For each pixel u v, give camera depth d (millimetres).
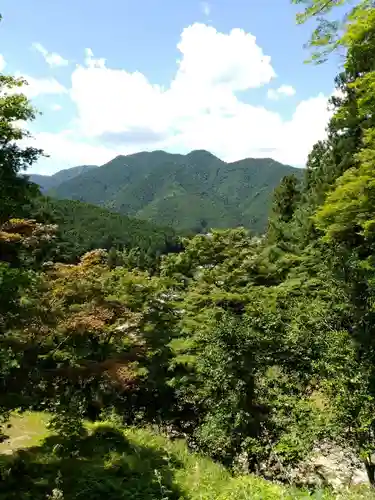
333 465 10539
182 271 21531
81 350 11195
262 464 10602
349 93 17328
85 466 8133
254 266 18812
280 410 9930
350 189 11891
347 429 9430
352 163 18922
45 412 11648
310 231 21328
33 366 9211
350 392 9109
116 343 13516
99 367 11523
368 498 6539
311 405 9812
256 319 11234
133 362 13055
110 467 8195
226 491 7203
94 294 12406
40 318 9547
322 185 20828
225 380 10367
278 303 14070
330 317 11250
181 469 8617
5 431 9773
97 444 9453
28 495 6695
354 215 12359
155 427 13234
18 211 9680
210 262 20688
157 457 9211
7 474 7309
